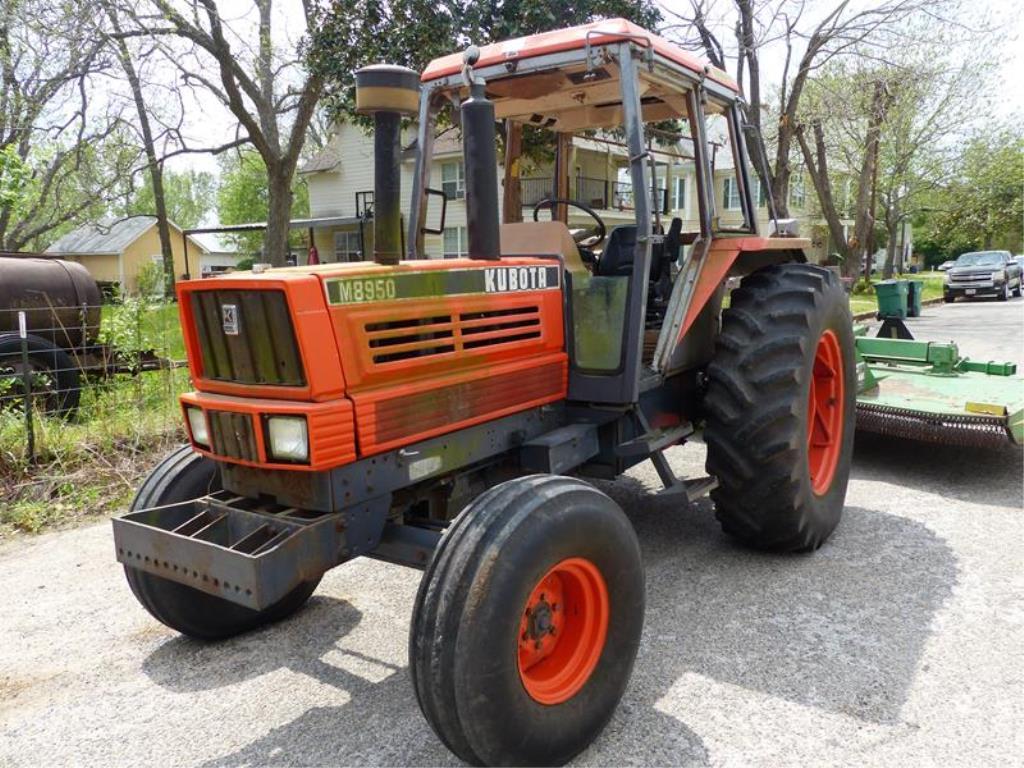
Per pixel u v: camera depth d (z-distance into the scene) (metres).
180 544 2.64
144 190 39.78
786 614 3.49
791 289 3.99
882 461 5.82
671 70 3.54
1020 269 28.05
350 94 10.93
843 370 4.44
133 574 3.15
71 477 5.42
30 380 5.94
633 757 2.57
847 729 2.66
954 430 5.02
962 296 25.25
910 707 2.78
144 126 17.89
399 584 3.99
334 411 2.52
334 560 2.64
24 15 12.96
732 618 3.46
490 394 3.11
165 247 22.81
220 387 2.77
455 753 2.37
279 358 2.55
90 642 3.48
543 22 9.94
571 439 3.36
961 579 3.79
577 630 2.65
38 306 7.24
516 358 3.26
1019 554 4.08
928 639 3.23
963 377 6.10
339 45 10.77
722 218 4.28
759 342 3.81
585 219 4.99
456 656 2.23
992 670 2.99
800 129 17.20
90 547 4.57
